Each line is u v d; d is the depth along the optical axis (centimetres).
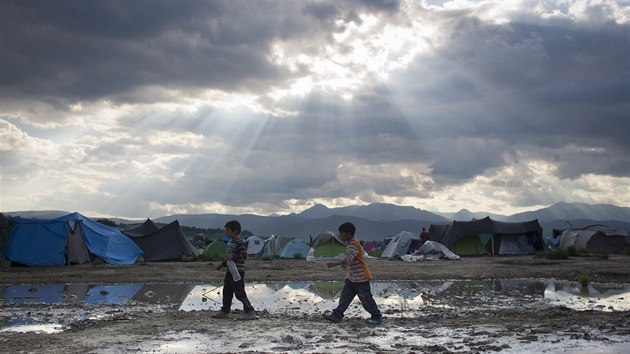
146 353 903
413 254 3909
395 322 1209
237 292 1258
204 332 1078
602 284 2203
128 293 1953
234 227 1290
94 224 3478
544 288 2066
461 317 1289
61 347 948
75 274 2611
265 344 968
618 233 4459
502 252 4372
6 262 3012
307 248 4256
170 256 3638
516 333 1062
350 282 1210
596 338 1005
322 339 1009
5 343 982
